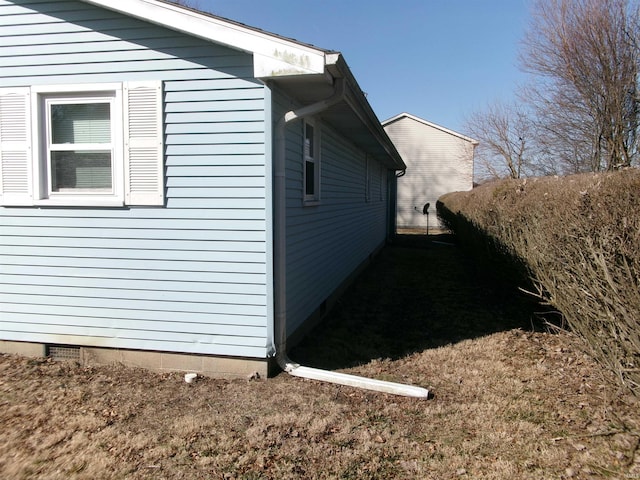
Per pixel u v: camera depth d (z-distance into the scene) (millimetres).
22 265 4895
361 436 3482
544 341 5668
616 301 3400
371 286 9719
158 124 4523
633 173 3648
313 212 6230
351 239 9695
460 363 5039
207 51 4414
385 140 9711
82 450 3301
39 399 4078
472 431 3555
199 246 4574
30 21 4664
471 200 12133
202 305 4613
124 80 4551
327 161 7148
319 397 4137
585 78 13328
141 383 4430
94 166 4754
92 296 4789
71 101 4711
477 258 10602
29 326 4941
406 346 5680
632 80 12094
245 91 4387
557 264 4676
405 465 3131
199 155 4508
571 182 4898
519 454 3230
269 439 3424
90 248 4754
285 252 4773
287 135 4926
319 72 4027
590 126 13742
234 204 4496
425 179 32500
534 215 5785
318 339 5879
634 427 3514
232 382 4477
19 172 4812
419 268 12258
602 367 4051
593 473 2992
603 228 3678
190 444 3367
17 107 4766
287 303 5066
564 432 3496
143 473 3045
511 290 7898
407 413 3855
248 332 4559
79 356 4891
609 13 12297
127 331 4762
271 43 4098
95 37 4574
